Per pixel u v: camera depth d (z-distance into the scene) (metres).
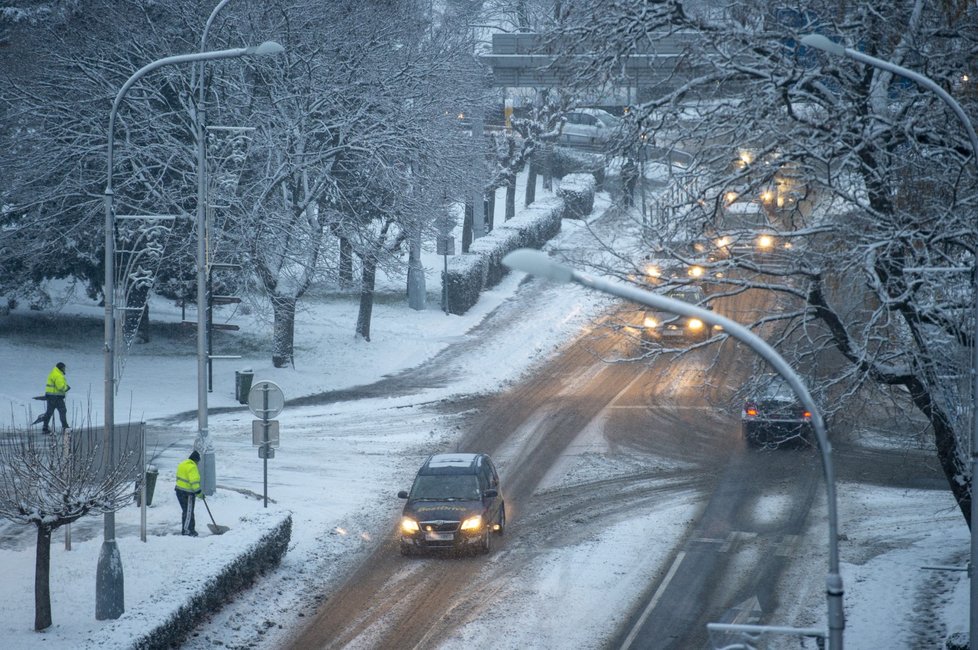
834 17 40.44
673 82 45.97
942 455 41.69
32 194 94.94
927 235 38.41
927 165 40.44
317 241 92.56
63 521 40.44
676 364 96.31
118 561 42.00
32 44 92.88
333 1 93.50
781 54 40.94
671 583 48.19
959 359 40.34
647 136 43.38
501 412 84.75
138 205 94.69
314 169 91.38
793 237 41.09
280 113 91.12
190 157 90.25
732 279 40.84
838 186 40.84
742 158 40.88
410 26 102.19
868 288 40.41
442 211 107.62
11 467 41.94
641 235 43.88
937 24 41.53
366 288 103.50
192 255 88.06
